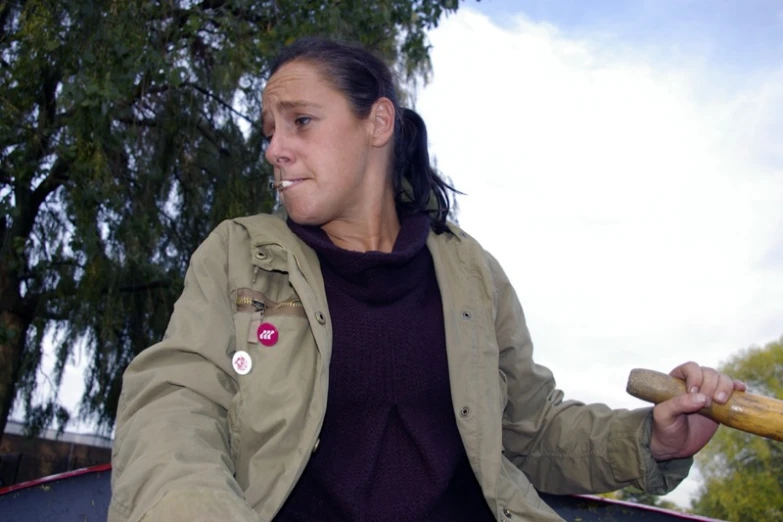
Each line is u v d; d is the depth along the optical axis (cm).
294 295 140
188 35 739
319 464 137
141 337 805
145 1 666
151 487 101
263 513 124
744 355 1856
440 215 166
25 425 802
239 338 134
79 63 641
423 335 146
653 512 205
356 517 134
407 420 142
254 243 142
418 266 154
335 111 151
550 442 171
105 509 204
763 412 145
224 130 826
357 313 143
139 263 748
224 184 809
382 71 161
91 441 982
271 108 153
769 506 1720
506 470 152
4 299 763
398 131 163
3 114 656
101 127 654
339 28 723
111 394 793
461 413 142
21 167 674
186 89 770
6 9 714
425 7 803
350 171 152
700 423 157
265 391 129
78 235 669
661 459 161
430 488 139
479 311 152
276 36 719
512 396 170
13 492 195
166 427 114
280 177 150
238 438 129
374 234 160
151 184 777
